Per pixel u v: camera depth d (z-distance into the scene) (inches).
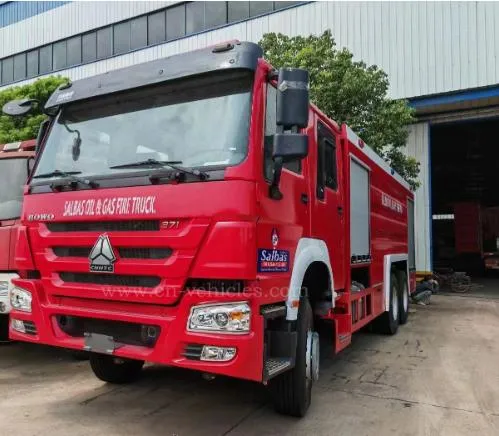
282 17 644.7
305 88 136.3
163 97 156.9
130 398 193.5
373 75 471.2
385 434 162.4
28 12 934.4
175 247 137.0
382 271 303.6
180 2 736.3
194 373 227.9
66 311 156.7
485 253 887.1
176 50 735.1
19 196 237.9
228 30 685.3
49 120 183.8
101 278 152.4
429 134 609.0
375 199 285.4
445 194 1290.6
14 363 247.0
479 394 205.3
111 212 148.2
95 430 160.7
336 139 220.5
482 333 343.3
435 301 530.6
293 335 157.3
